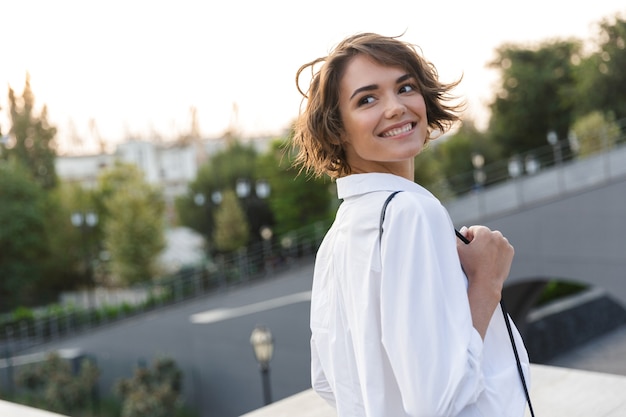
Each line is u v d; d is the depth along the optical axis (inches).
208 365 645.3
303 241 685.9
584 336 671.1
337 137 47.1
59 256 1315.2
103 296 1230.9
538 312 641.6
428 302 38.2
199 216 1273.4
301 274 575.5
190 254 1466.5
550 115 1175.6
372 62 44.9
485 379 41.8
